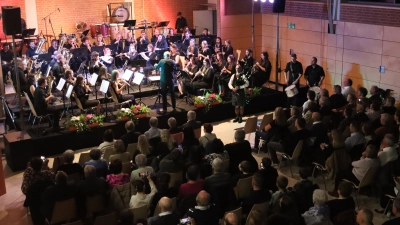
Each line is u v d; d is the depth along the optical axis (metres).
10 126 12.54
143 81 14.91
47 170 7.89
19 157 10.23
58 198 6.85
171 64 12.28
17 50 16.55
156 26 18.38
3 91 12.61
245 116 13.66
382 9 12.97
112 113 12.23
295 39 15.99
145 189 7.05
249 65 15.02
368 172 7.68
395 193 7.45
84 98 11.58
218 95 13.12
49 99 11.09
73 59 15.36
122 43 16.92
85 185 7.01
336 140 8.39
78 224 6.22
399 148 8.13
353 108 10.48
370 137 8.74
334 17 14.39
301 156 9.64
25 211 8.53
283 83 16.80
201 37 17.31
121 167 7.44
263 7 17.27
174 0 20.02
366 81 13.82
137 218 6.39
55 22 18.20
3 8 10.18
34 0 17.64
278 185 6.52
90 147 11.40
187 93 13.80
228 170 7.99
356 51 13.94
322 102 10.50
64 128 11.34
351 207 6.21
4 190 8.98
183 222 5.70
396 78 12.93
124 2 19.11
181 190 6.72
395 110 10.12
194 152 7.73
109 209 7.27
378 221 7.77
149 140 9.05
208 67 13.71
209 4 20.27
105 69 12.98
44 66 14.60
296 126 9.38
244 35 17.55
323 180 9.35
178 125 12.52
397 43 12.73
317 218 5.83
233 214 5.44
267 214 6.34
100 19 19.00
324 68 15.10
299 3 15.56
